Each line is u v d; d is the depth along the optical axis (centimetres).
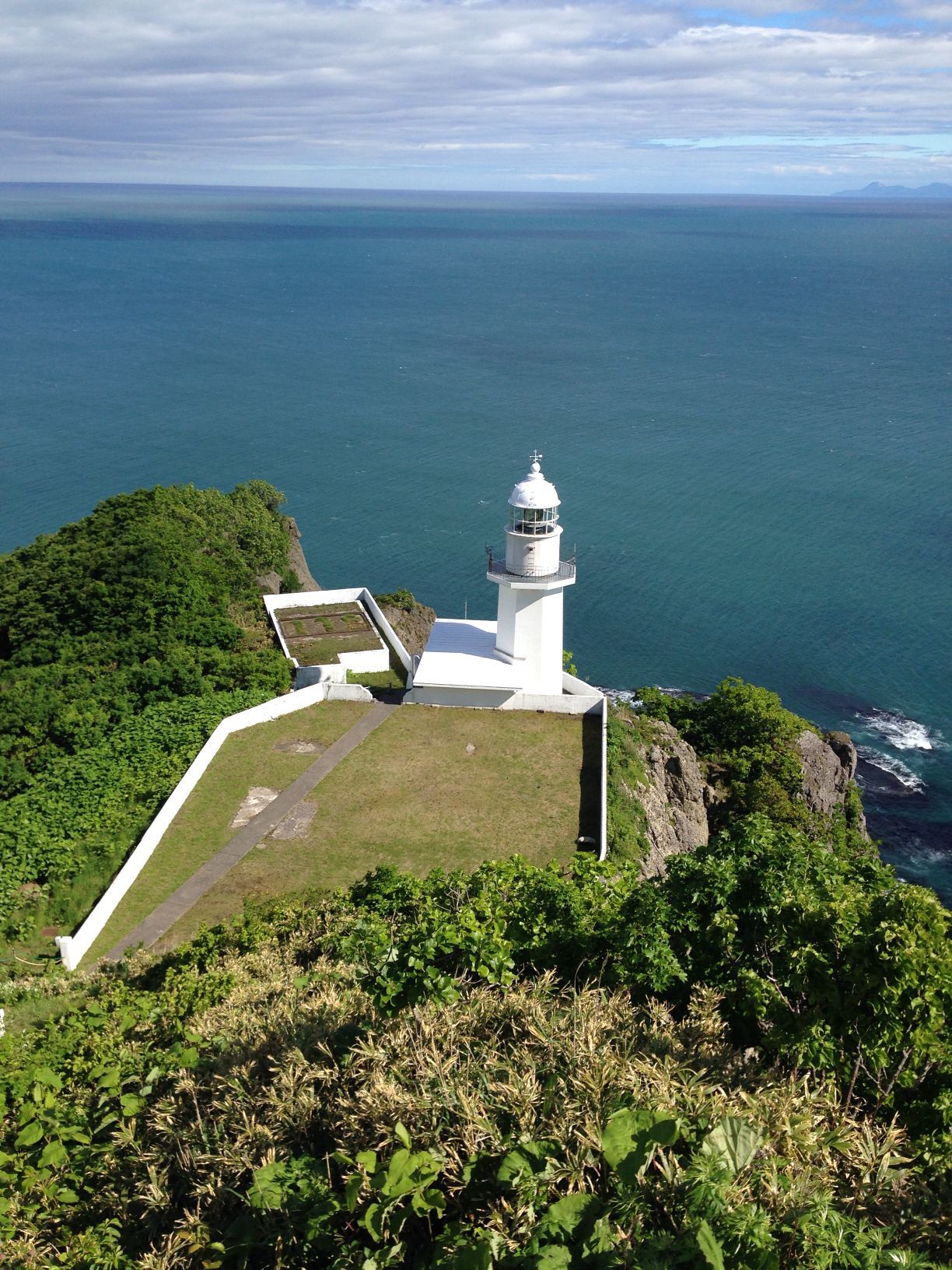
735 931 1736
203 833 3684
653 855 3884
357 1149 1178
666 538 9862
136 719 4462
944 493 11075
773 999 1482
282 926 2783
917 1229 1014
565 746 4319
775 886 1784
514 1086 1159
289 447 12525
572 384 16050
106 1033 2180
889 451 12506
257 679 4834
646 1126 1032
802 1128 1087
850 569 9269
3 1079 1991
